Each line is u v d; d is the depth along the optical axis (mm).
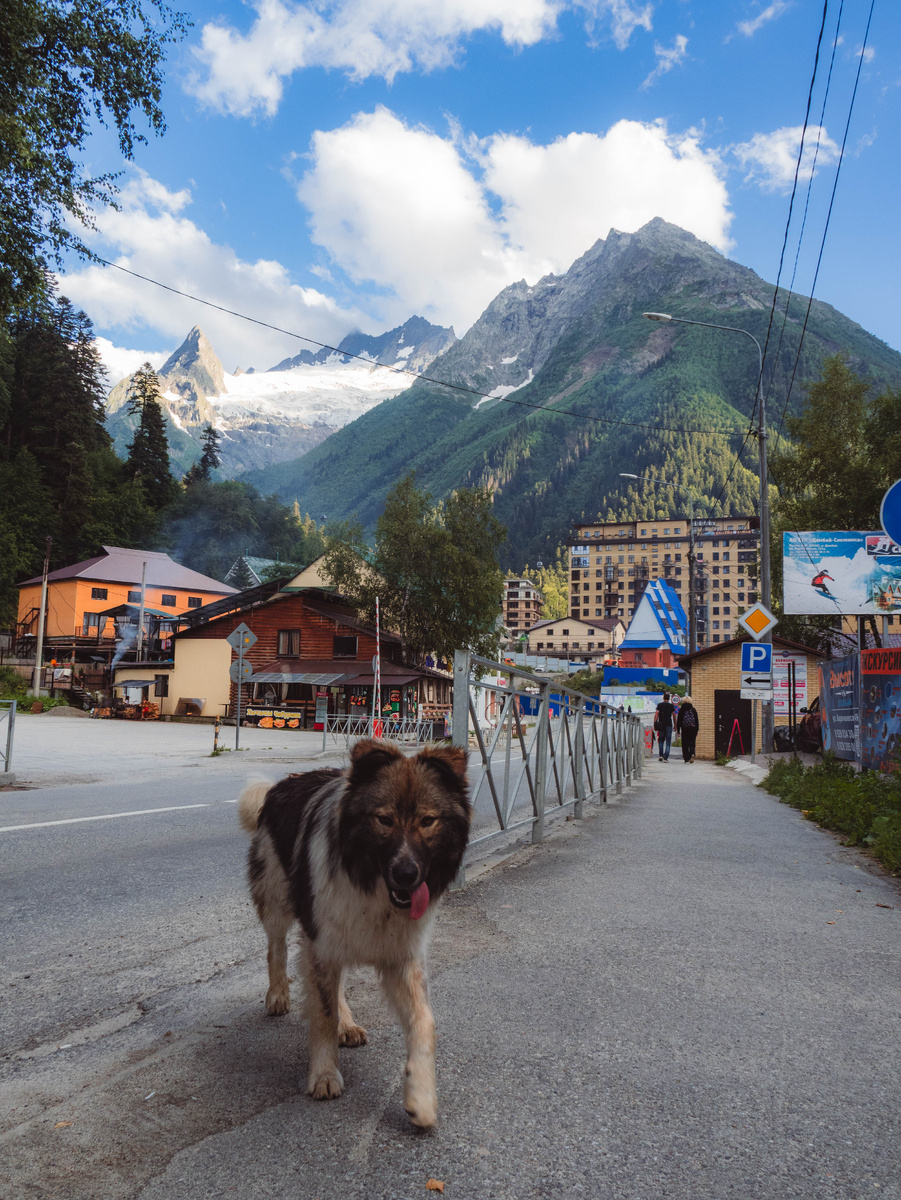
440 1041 3238
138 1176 2256
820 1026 3480
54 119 12727
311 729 40594
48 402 82875
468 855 6188
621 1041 3266
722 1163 2375
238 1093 2783
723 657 31484
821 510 29484
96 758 19250
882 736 13750
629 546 196000
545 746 8359
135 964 4172
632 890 6051
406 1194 2182
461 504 43250
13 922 4910
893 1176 2326
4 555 69062
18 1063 3008
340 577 43094
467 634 42781
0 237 12211
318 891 2844
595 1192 2213
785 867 7199
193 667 46406
